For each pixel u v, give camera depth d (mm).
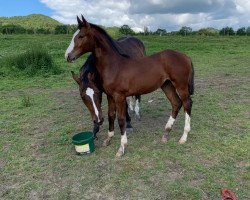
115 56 4879
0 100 9227
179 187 4004
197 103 7871
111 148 5293
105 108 7922
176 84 5117
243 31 33031
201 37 29672
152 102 8250
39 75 12852
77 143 5016
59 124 6816
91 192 4055
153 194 3910
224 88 9555
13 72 13086
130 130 5977
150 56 5109
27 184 4344
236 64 14648
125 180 4250
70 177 4465
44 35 30859
